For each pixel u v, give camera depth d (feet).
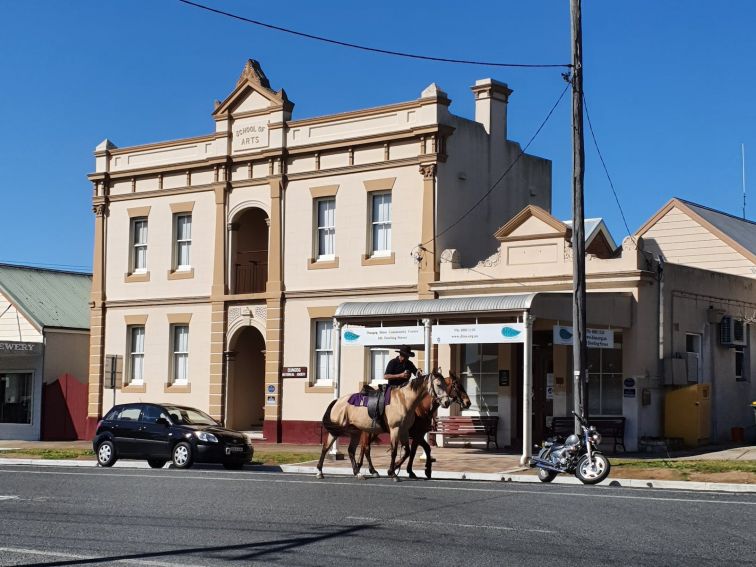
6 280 139.03
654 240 117.60
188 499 55.47
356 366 103.14
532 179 113.50
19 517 49.39
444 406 65.41
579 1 75.36
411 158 101.04
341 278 105.19
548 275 90.43
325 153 107.45
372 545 39.63
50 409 129.59
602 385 88.33
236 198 114.52
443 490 59.31
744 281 105.09
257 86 112.47
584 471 65.21
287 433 108.06
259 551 38.70
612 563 35.42
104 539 42.19
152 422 83.71
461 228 102.32
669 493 57.21
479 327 78.69
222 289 114.42
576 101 75.10
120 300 123.34
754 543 39.19
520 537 40.86
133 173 122.52
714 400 96.94
